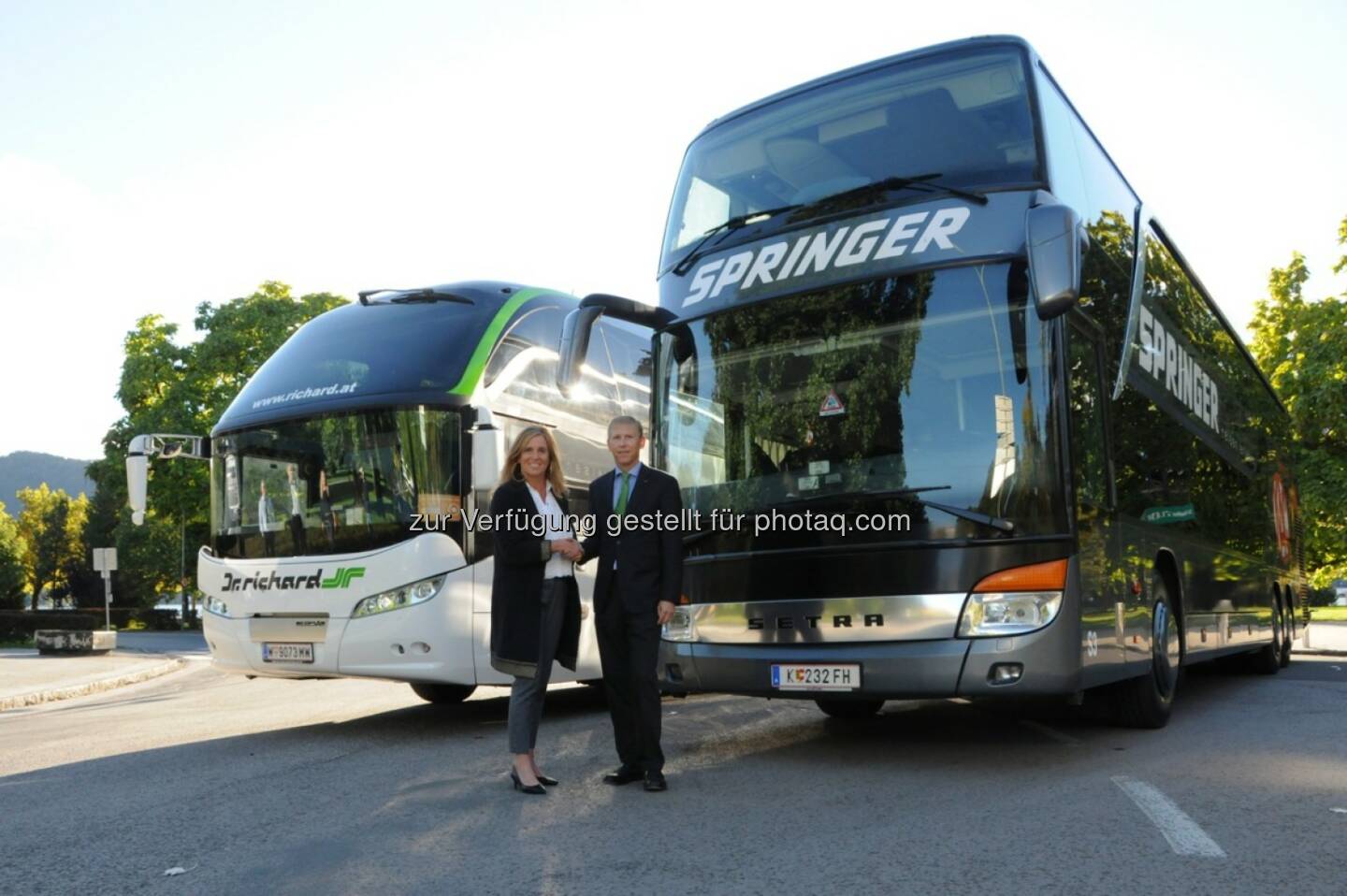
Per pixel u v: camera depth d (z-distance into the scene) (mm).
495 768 6922
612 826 5191
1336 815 5160
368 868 4535
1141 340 8469
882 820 5227
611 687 6281
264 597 9594
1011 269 6621
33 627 43844
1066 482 6383
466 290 10305
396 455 9297
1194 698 10625
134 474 10133
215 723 10242
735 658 6855
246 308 46250
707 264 7719
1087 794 5707
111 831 5398
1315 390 24562
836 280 7078
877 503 6551
